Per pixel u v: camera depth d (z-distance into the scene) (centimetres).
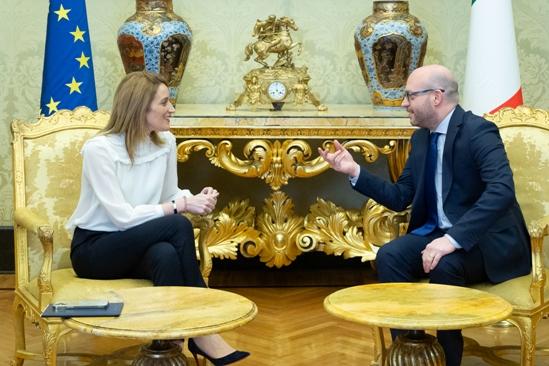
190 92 610
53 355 384
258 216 555
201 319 313
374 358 445
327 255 626
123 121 412
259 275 614
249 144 523
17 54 598
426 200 422
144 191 417
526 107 448
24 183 438
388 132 523
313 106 585
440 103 412
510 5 539
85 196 414
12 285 595
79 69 542
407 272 407
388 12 546
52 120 449
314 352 470
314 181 622
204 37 606
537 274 385
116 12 598
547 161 438
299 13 607
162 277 392
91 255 405
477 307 329
